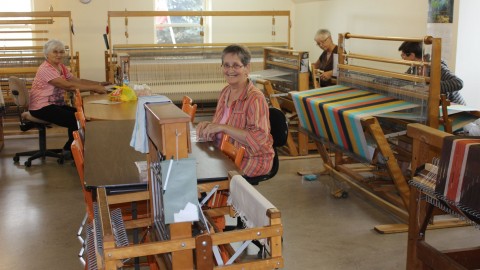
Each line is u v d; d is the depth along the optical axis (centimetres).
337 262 296
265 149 287
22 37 724
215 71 596
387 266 290
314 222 356
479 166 190
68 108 520
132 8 748
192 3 771
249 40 798
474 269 245
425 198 234
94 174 222
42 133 511
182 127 147
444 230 338
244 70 285
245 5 782
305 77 491
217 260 163
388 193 388
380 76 373
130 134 310
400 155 373
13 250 314
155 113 156
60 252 312
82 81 535
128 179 214
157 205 180
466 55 477
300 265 292
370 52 598
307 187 433
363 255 305
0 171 485
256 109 277
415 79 330
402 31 541
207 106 650
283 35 802
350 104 359
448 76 375
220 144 279
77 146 235
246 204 176
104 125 340
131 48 570
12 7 716
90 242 203
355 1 624
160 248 152
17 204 396
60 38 731
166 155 148
